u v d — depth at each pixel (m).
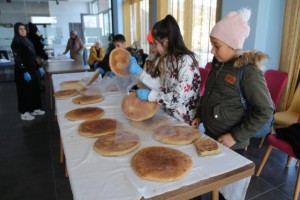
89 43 8.59
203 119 1.29
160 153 0.92
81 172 0.83
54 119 3.39
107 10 7.59
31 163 2.32
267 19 2.79
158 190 0.73
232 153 0.95
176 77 1.30
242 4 2.75
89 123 1.24
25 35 3.31
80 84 2.18
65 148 1.02
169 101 1.27
